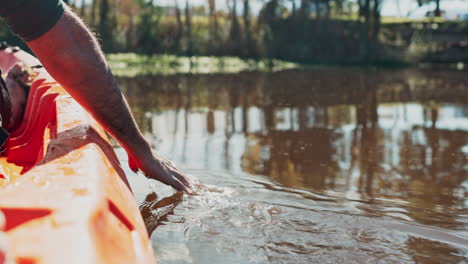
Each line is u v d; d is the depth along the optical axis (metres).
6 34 12.88
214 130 4.04
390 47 23.12
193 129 4.09
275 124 4.41
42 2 1.35
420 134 3.91
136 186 2.08
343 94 7.39
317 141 3.58
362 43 22.12
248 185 2.29
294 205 1.98
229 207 1.89
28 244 0.71
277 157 3.01
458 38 23.45
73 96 1.53
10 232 0.76
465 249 1.55
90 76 1.48
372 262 1.43
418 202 2.10
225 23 21.58
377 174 2.61
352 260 1.44
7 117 2.48
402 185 2.38
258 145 3.41
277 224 1.73
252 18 21.75
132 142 1.76
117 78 10.29
